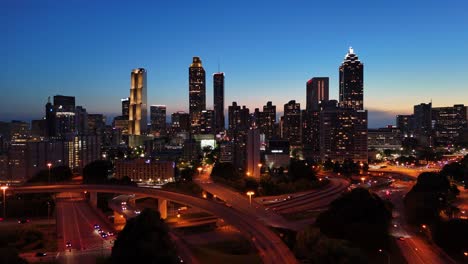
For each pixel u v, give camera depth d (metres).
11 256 161.88
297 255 183.50
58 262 182.75
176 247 190.75
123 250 163.00
